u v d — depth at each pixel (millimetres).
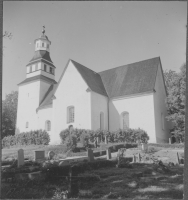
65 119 29172
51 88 37781
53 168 8523
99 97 29125
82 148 19891
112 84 32156
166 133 28266
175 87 25031
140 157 13602
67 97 29578
